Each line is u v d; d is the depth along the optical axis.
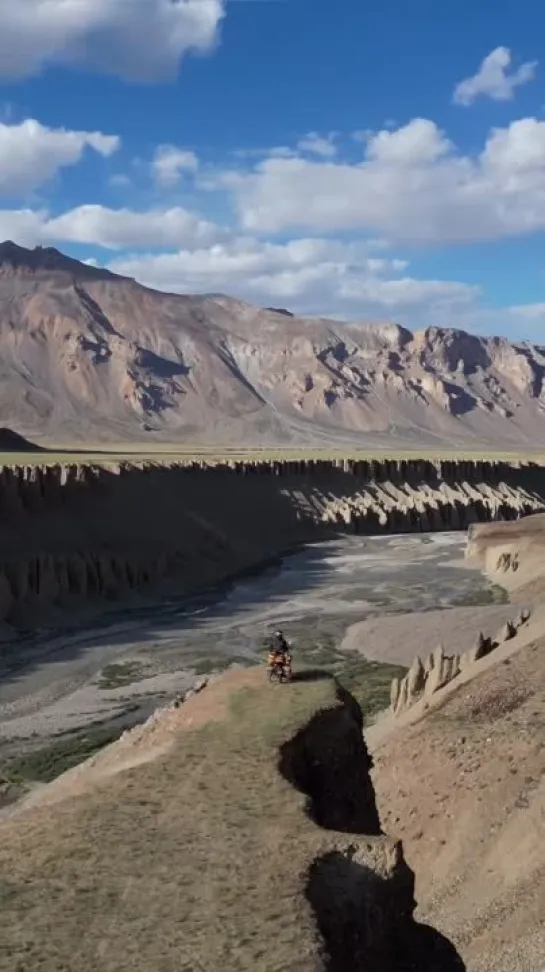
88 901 15.80
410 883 17.59
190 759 22.03
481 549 118.19
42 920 15.23
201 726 24.39
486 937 25.11
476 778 32.59
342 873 16.94
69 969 13.89
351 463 168.62
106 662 68.50
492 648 47.47
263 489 148.88
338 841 17.75
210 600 93.50
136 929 14.88
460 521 167.38
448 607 88.06
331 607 89.75
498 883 27.34
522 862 27.30
